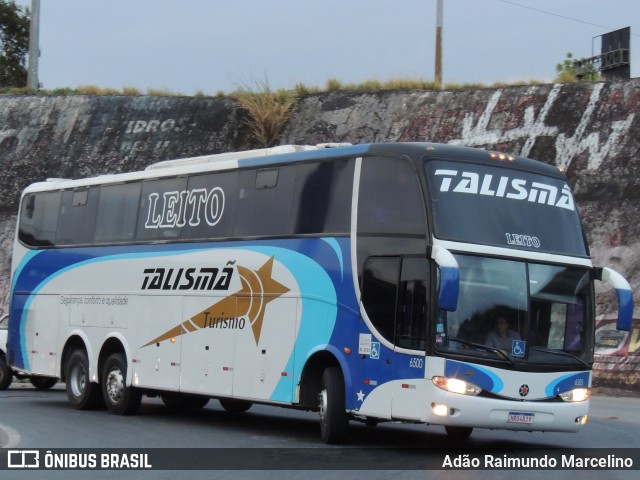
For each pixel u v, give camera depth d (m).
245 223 16.98
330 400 14.82
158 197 19.27
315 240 15.41
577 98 33.53
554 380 13.77
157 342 18.62
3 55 56.19
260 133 38.03
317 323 15.10
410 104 36.41
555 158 32.66
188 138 39.06
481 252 13.69
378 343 14.02
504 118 34.31
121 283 19.83
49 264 22.09
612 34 36.84
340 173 15.28
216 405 23.28
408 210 13.98
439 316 13.28
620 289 14.40
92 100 41.62
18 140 41.31
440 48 40.66
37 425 17.45
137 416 19.64
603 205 31.12
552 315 14.00
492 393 13.33
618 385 27.69
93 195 21.14
